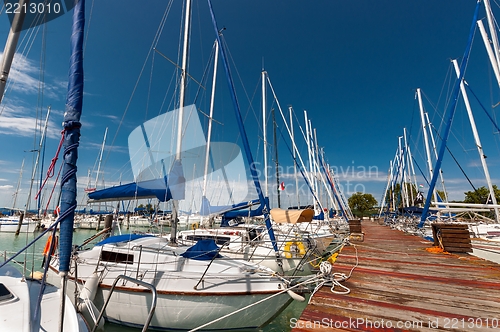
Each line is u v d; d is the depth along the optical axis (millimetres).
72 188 2326
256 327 5070
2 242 18734
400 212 19875
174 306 4836
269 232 6637
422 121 18859
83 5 2678
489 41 10062
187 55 7637
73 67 2486
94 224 27109
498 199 26125
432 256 6934
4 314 2754
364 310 3232
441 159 11086
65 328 2812
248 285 5082
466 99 12570
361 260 6434
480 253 7223
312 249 7941
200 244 5770
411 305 3398
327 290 4062
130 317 4969
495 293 3883
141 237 6469
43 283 2488
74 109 2406
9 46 3113
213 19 8031
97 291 5129
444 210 10422
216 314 4848
